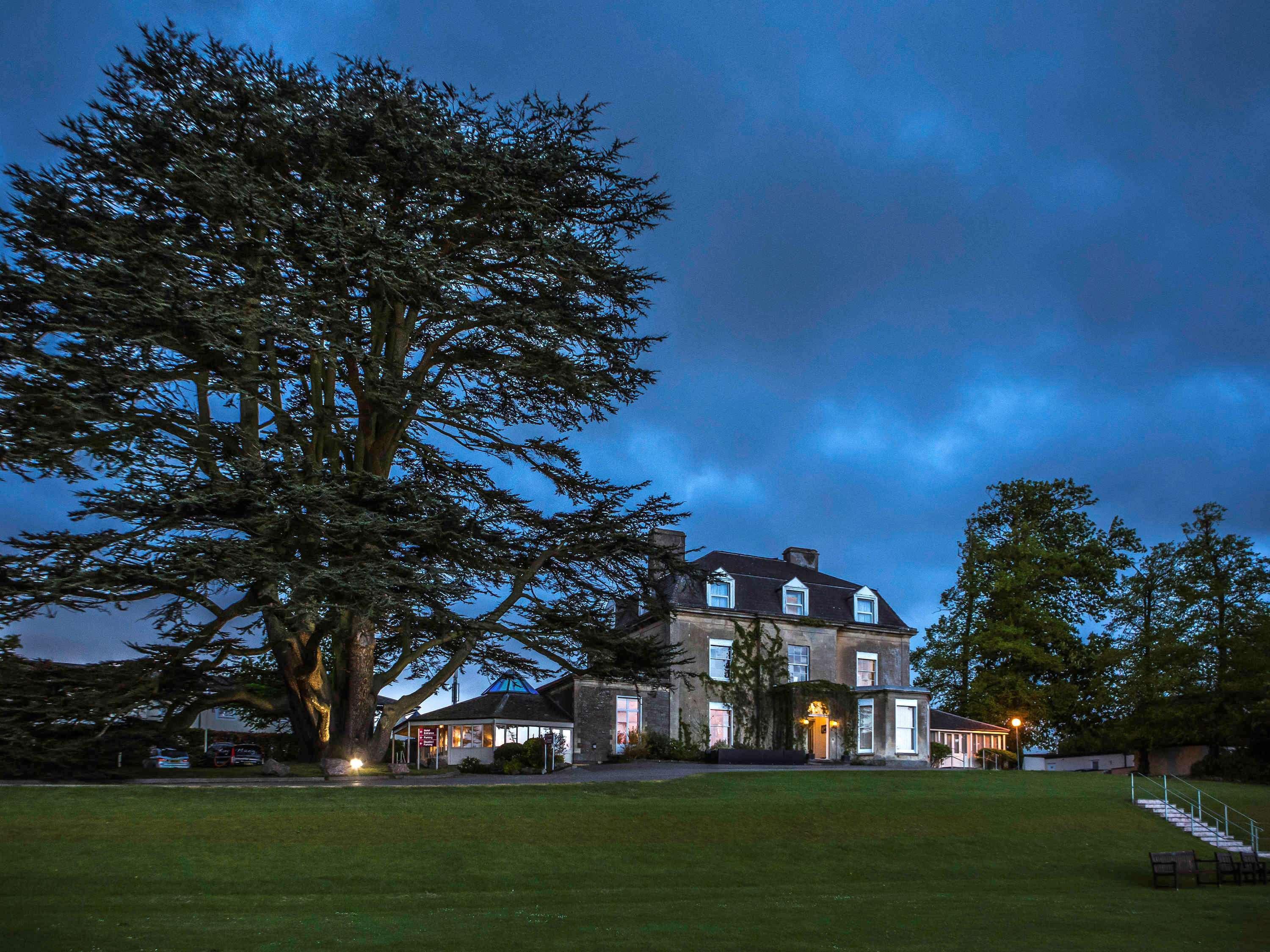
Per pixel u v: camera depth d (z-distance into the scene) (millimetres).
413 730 43312
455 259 29938
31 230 25719
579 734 40875
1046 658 50281
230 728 53062
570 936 13320
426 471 31156
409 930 13695
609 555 30703
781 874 20750
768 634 45375
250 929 13516
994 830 25797
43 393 23297
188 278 25422
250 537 24531
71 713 25156
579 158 30344
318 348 26828
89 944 12133
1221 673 43719
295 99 27672
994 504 57562
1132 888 21062
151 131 26500
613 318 30688
